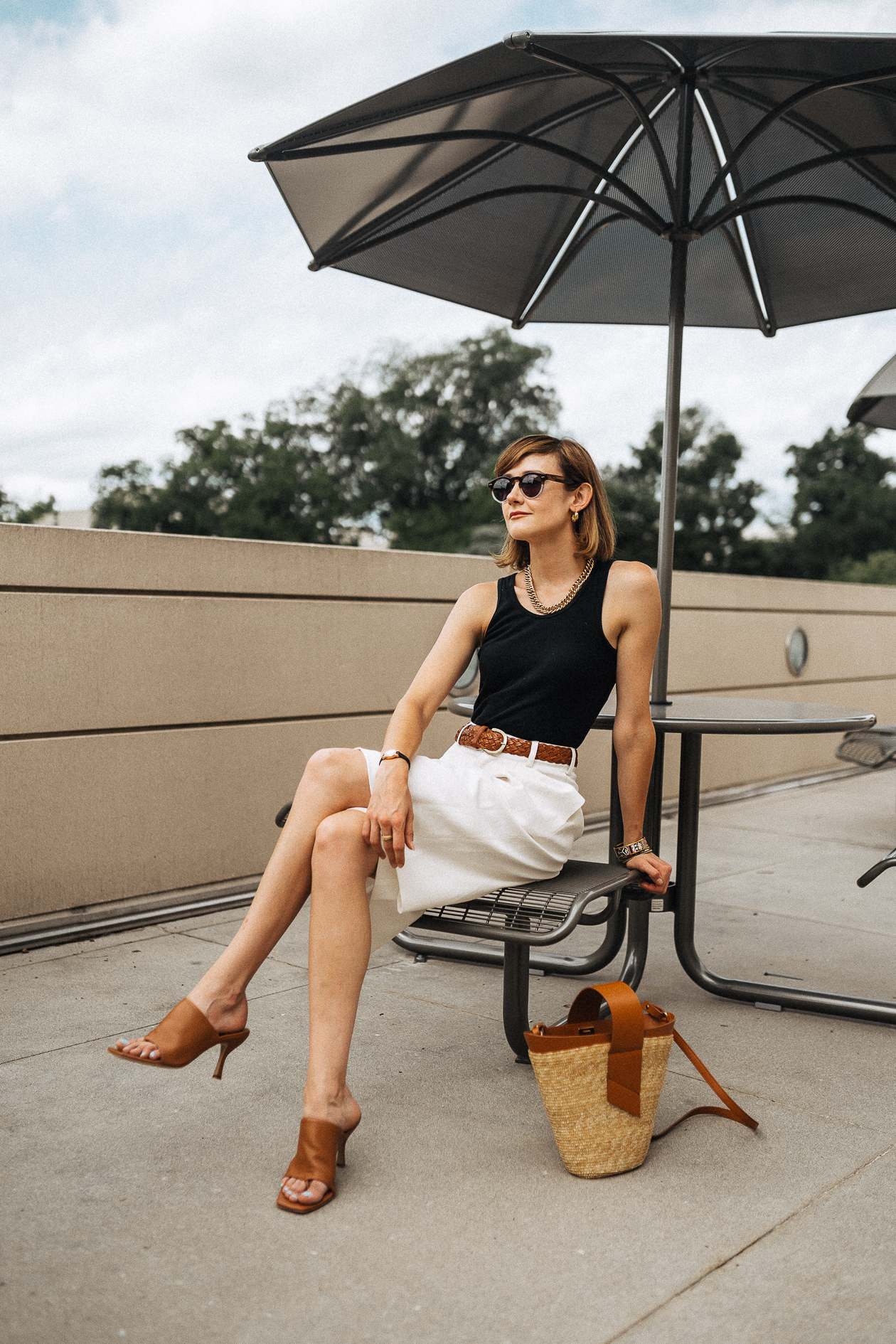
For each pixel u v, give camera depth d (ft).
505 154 10.42
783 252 11.85
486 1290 5.35
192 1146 6.86
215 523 179.32
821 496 149.18
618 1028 6.41
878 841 17.57
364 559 14.71
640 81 9.50
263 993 9.83
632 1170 6.65
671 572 9.93
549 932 6.51
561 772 7.28
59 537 11.32
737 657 21.90
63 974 10.37
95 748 11.76
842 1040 8.96
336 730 14.44
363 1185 6.40
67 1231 5.83
